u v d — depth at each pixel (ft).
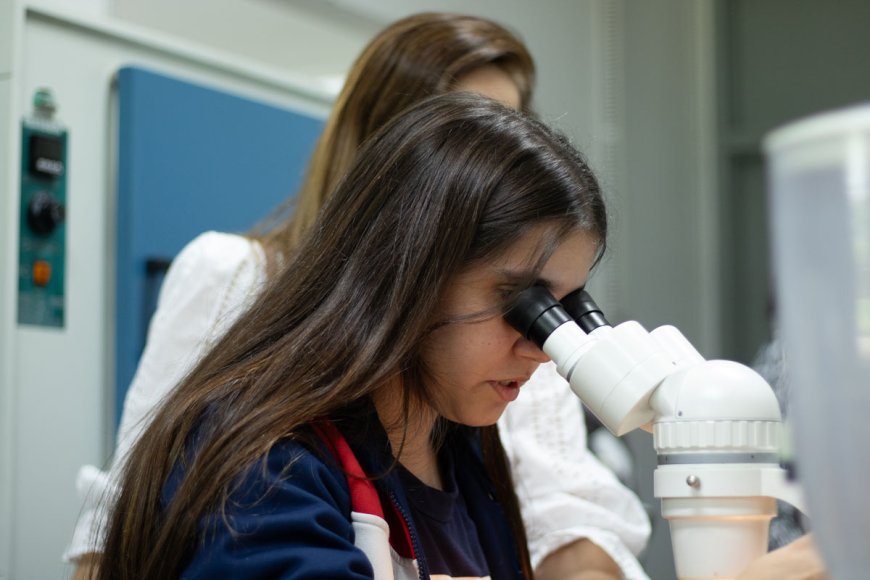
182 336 5.65
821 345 1.71
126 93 7.77
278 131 8.91
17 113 7.16
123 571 3.60
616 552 5.34
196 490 3.35
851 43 14.83
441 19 5.96
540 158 3.75
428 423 4.17
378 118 5.78
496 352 3.67
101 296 7.66
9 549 6.98
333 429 3.69
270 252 5.68
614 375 3.52
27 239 7.22
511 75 5.99
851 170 1.65
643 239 14.69
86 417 7.49
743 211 15.14
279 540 3.24
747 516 3.37
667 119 15.02
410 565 3.80
